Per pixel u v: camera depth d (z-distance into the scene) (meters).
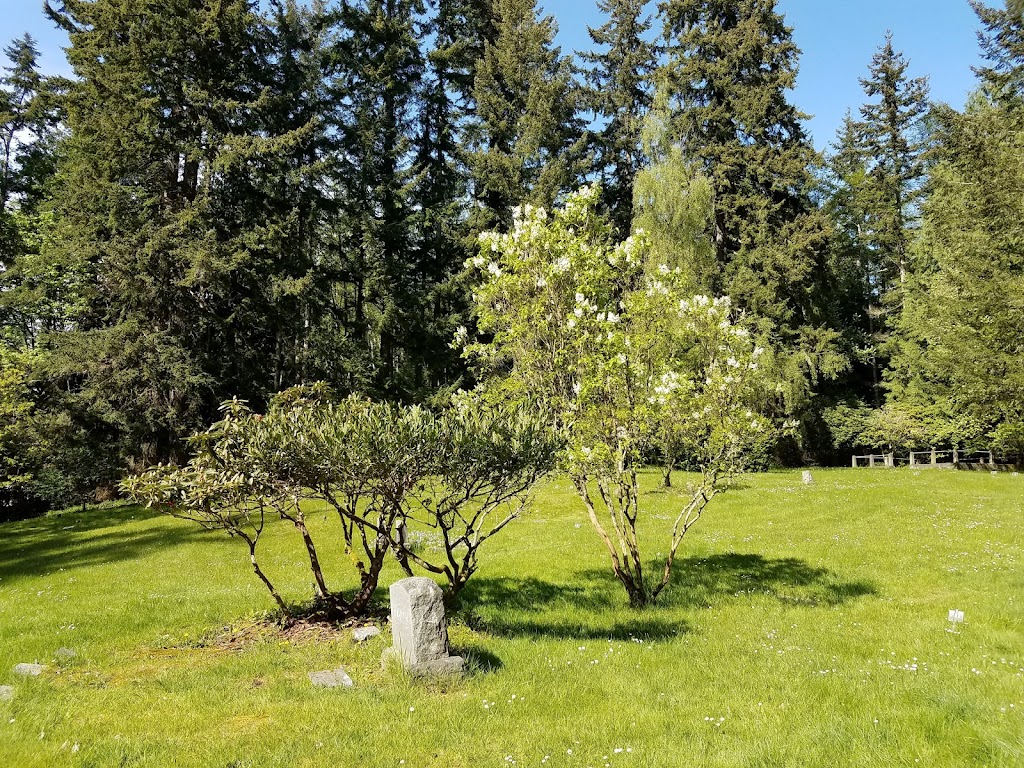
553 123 31.41
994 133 14.25
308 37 33.75
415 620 6.20
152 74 23.67
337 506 7.89
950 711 5.02
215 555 15.48
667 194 28.08
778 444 35.34
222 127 25.88
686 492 22.44
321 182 30.27
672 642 7.90
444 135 35.38
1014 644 7.51
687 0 35.09
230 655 7.07
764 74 34.47
